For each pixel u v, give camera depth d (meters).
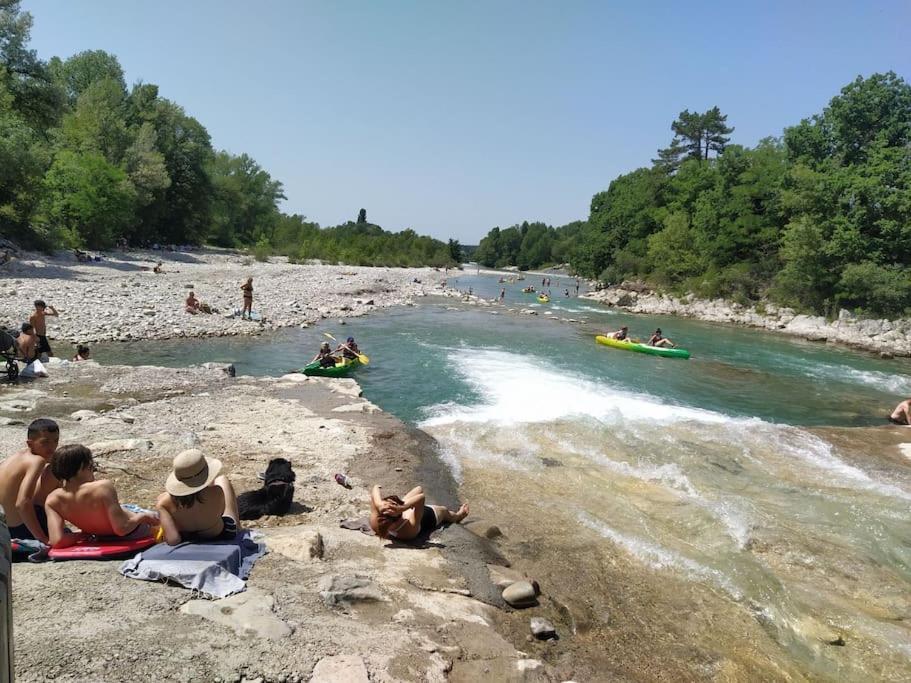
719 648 5.97
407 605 5.35
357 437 10.88
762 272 46.75
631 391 18.30
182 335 21.20
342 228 131.75
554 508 8.77
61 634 3.78
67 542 5.09
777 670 5.74
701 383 20.45
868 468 11.92
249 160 88.12
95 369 14.33
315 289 38.81
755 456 12.12
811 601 6.94
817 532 8.70
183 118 60.19
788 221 46.88
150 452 8.80
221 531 5.57
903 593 7.27
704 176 59.84
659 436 12.95
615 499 9.23
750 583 7.16
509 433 12.25
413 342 24.58
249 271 46.06
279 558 5.68
